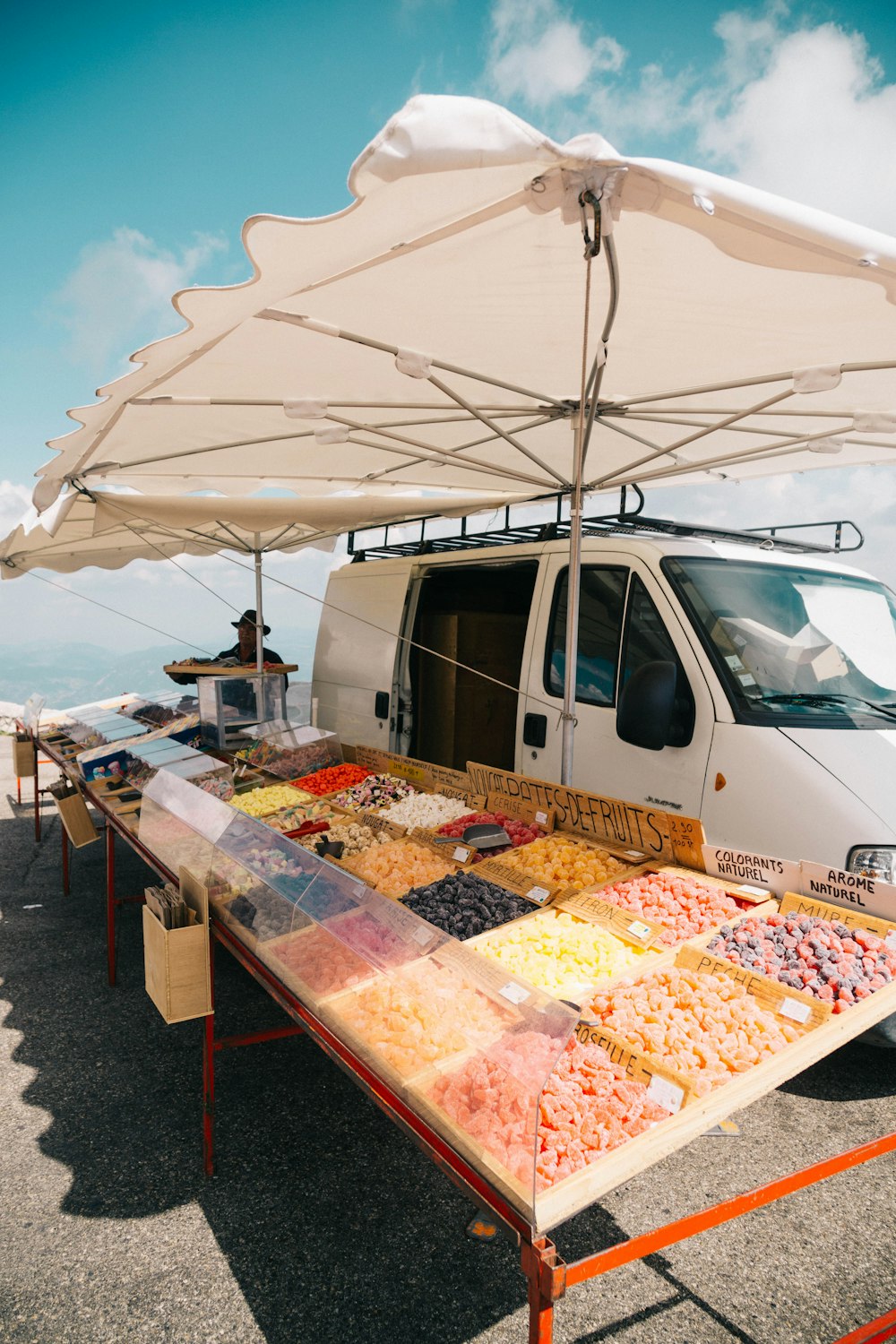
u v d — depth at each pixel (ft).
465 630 21.25
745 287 8.95
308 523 19.10
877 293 8.69
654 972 8.46
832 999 7.65
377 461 17.76
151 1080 12.32
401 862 12.10
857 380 12.01
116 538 25.48
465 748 21.33
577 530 13.33
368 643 22.50
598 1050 7.09
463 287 9.14
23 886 22.34
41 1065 12.79
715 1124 6.12
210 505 17.43
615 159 6.24
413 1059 6.44
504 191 6.64
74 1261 8.59
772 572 14.89
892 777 11.30
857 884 9.11
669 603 13.91
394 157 5.80
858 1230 8.91
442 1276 8.36
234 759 19.76
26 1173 10.10
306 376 11.94
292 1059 12.90
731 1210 5.86
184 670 26.91
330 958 8.11
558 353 11.63
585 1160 5.72
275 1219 9.23
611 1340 7.49
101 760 19.20
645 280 8.98
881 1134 10.54
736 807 12.19
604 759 14.66
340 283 8.90
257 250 6.65
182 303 7.35
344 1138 10.78
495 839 12.32
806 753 11.76
